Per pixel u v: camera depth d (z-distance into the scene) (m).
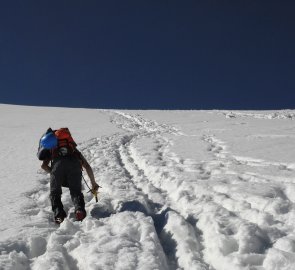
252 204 5.56
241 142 12.94
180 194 6.48
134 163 10.77
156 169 8.99
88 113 34.78
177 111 35.81
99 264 3.72
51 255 4.03
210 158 10.01
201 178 7.53
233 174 7.62
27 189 7.52
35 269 3.83
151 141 15.37
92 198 7.16
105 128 22.53
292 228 4.49
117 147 14.39
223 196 5.93
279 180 6.82
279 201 5.28
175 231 4.62
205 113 33.16
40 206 6.48
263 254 3.86
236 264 3.66
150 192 7.15
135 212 5.50
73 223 5.28
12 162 11.30
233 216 4.98
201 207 5.61
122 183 7.89
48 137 6.10
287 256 3.60
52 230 4.98
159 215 5.53
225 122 24.31
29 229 4.96
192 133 18.14
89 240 4.46
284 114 29.03
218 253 3.97
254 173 7.45
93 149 13.77
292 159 8.83
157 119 29.02
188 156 10.59
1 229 5.00
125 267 3.63
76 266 4.00
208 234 4.50
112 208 6.25
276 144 11.73
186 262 3.93
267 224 4.70
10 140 17.16
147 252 3.98
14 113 34.69
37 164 10.84
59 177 5.93
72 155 6.10
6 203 6.41
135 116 31.50
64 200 6.72
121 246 4.16
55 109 38.91
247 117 29.05
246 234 4.16
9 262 3.86
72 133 19.67
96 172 9.45
